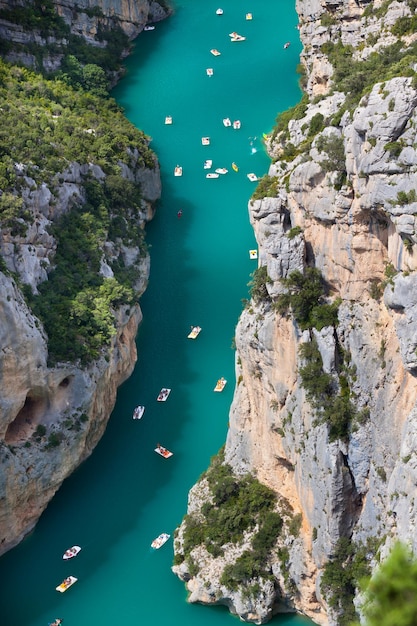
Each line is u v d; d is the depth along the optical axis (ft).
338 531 283.18
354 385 279.49
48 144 395.14
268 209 284.82
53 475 346.13
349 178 263.70
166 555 330.95
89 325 364.99
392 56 328.90
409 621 116.78
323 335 282.15
